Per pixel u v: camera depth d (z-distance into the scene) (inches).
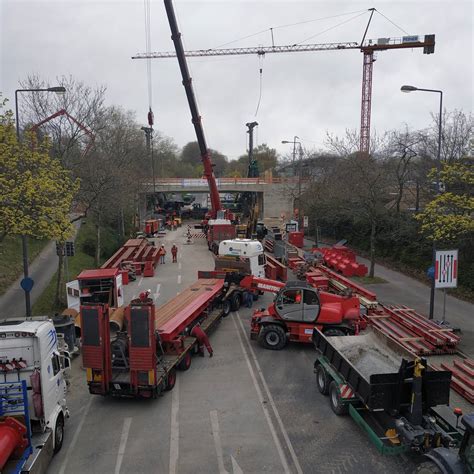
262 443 398.9
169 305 639.8
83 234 1643.7
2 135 608.4
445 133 1167.0
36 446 346.6
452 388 498.0
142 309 441.4
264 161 4990.2
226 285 819.4
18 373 368.5
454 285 684.7
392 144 1401.3
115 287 789.2
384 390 373.4
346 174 1362.0
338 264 1187.3
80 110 1087.6
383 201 1450.5
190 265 1381.6
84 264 1318.9
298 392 501.4
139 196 2176.4
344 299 628.4
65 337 599.5
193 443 399.5
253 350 636.7
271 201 2487.7
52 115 1000.2
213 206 1646.2
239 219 2431.1
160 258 1427.2
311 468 362.9
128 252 1366.9
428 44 2856.8
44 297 935.0
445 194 716.0
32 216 649.6
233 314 824.9
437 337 603.8
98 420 442.6
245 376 546.3
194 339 590.9
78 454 385.1
